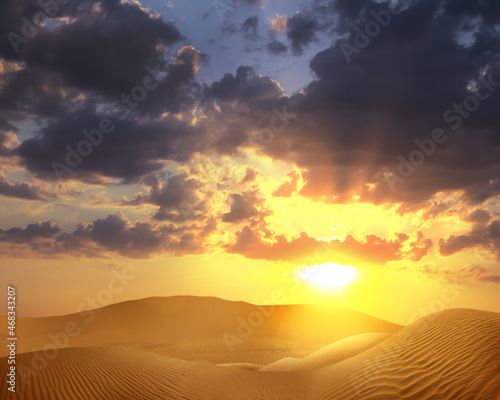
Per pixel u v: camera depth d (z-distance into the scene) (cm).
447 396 1262
